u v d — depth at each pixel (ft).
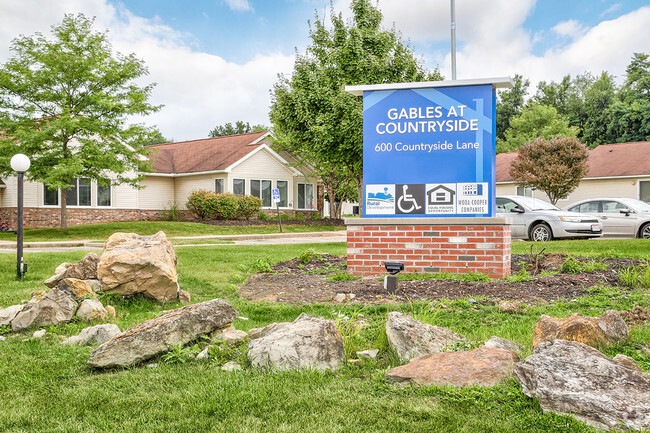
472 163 29.58
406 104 30.32
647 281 25.41
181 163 111.86
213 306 16.98
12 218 89.35
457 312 21.21
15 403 12.48
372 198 30.78
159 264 25.31
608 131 172.04
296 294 26.55
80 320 20.93
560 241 52.34
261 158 108.68
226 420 11.18
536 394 11.13
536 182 100.12
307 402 12.00
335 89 61.36
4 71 75.05
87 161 76.33
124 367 15.10
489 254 28.68
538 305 22.39
